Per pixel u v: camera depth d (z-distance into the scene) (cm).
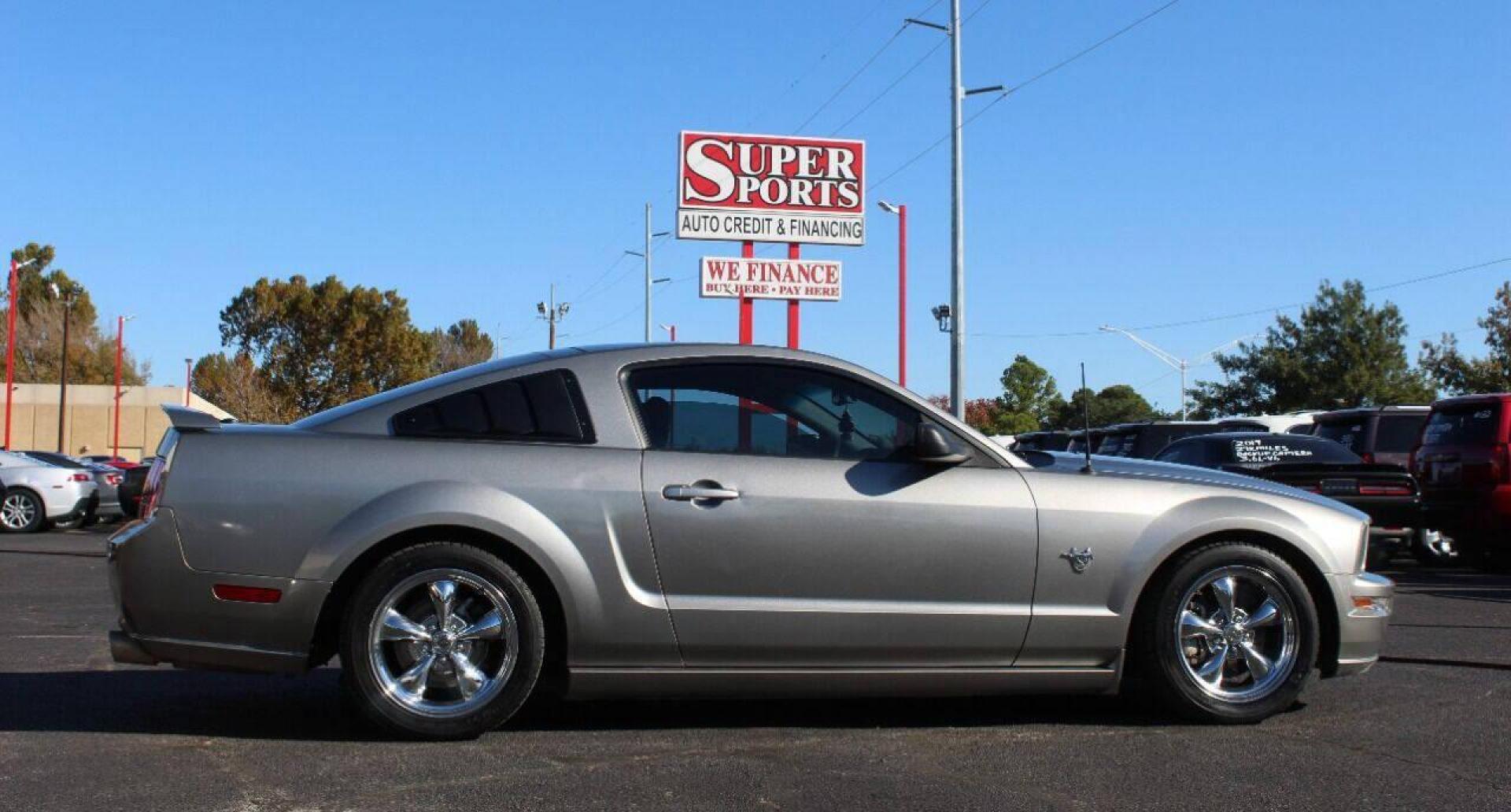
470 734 503
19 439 5891
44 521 1984
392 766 467
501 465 506
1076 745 509
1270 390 5478
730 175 2009
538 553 499
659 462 516
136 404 5966
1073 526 535
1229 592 547
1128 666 561
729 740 515
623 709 578
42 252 7694
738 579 513
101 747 496
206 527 492
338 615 511
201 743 503
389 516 492
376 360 6450
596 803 423
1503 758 490
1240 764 479
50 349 7250
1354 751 500
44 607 961
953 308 2672
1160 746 508
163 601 493
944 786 446
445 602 500
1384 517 1256
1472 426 1370
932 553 523
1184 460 1431
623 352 538
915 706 589
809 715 566
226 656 495
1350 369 5309
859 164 2048
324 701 587
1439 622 898
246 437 505
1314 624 550
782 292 2014
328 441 505
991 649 529
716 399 534
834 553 518
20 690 612
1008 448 566
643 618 505
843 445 534
